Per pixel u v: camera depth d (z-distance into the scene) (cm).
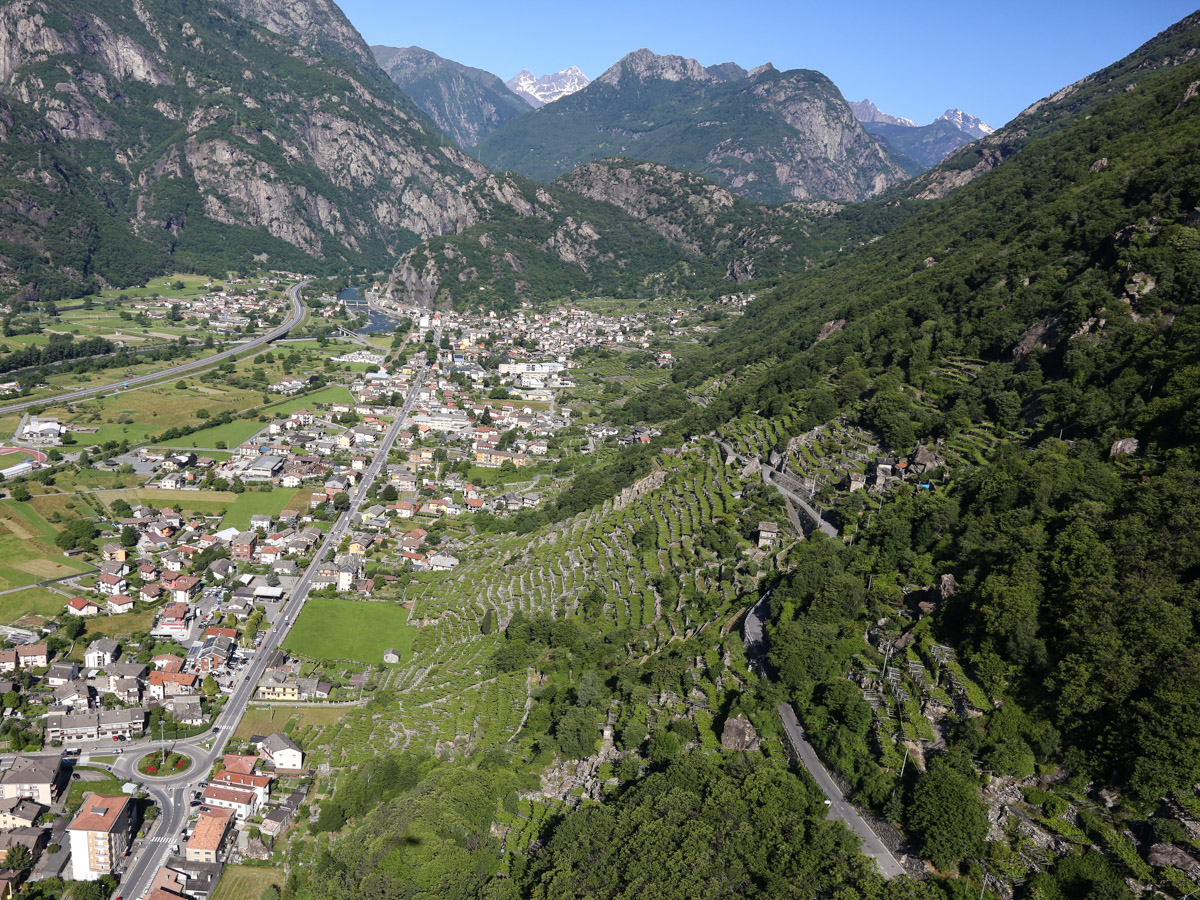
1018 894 11106
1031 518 16750
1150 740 11244
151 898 15262
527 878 14138
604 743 17238
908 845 12250
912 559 18150
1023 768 12306
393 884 14250
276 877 16100
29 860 16275
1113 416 19450
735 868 12550
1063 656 13000
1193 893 10088
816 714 14838
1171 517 14125
